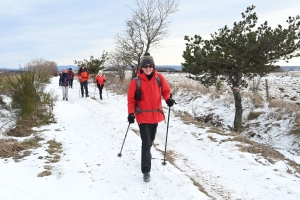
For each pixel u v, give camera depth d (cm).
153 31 2402
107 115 952
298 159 621
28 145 579
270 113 899
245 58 827
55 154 535
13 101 807
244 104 1030
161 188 388
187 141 664
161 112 426
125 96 1538
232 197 389
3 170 443
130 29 2386
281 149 724
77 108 1149
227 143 624
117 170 457
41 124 805
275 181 434
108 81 2514
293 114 838
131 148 570
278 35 799
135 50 2408
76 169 458
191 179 431
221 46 873
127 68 2691
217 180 445
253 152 577
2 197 354
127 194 374
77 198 359
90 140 647
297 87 1866
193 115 1079
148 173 413
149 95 412
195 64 888
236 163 512
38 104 873
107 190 385
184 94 1414
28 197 357
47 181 407
